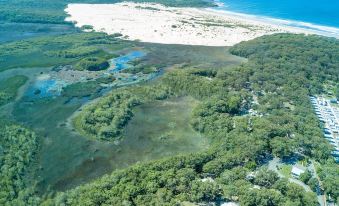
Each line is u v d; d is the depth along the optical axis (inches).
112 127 7632.9
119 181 5895.7
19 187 6245.1
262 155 6727.4
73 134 7662.4
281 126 7357.3
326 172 6181.1
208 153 6505.9
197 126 7691.9
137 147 7249.0
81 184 6353.3
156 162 6254.9
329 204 5698.8
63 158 6988.2
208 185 5575.8
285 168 6407.5
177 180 5757.9
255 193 5398.6
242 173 5925.2
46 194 6151.6
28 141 7337.6
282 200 5364.2
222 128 7377.0
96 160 6919.3
